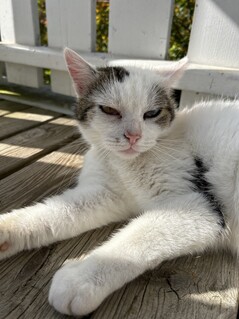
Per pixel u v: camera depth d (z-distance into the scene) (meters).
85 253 0.17
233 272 0.16
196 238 0.16
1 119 0.39
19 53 0.44
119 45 0.39
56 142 0.33
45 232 0.17
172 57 0.58
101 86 0.21
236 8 0.31
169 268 0.16
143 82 0.21
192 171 0.19
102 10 0.60
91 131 0.22
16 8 0.43
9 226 0.16
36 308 0.13
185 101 0.36
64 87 0.44
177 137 0.21
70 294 0.13
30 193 0.23
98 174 0.22
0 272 0.15
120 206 0.21
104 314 0.13
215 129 0.20
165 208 0.17
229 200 0.18
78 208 0.19
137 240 0.15
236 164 0.18
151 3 0.35
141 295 0.14
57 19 0.41
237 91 0.31
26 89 0.49
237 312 0.14
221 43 0.33
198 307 0.14
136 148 0.19
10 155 0.29
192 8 0.55
